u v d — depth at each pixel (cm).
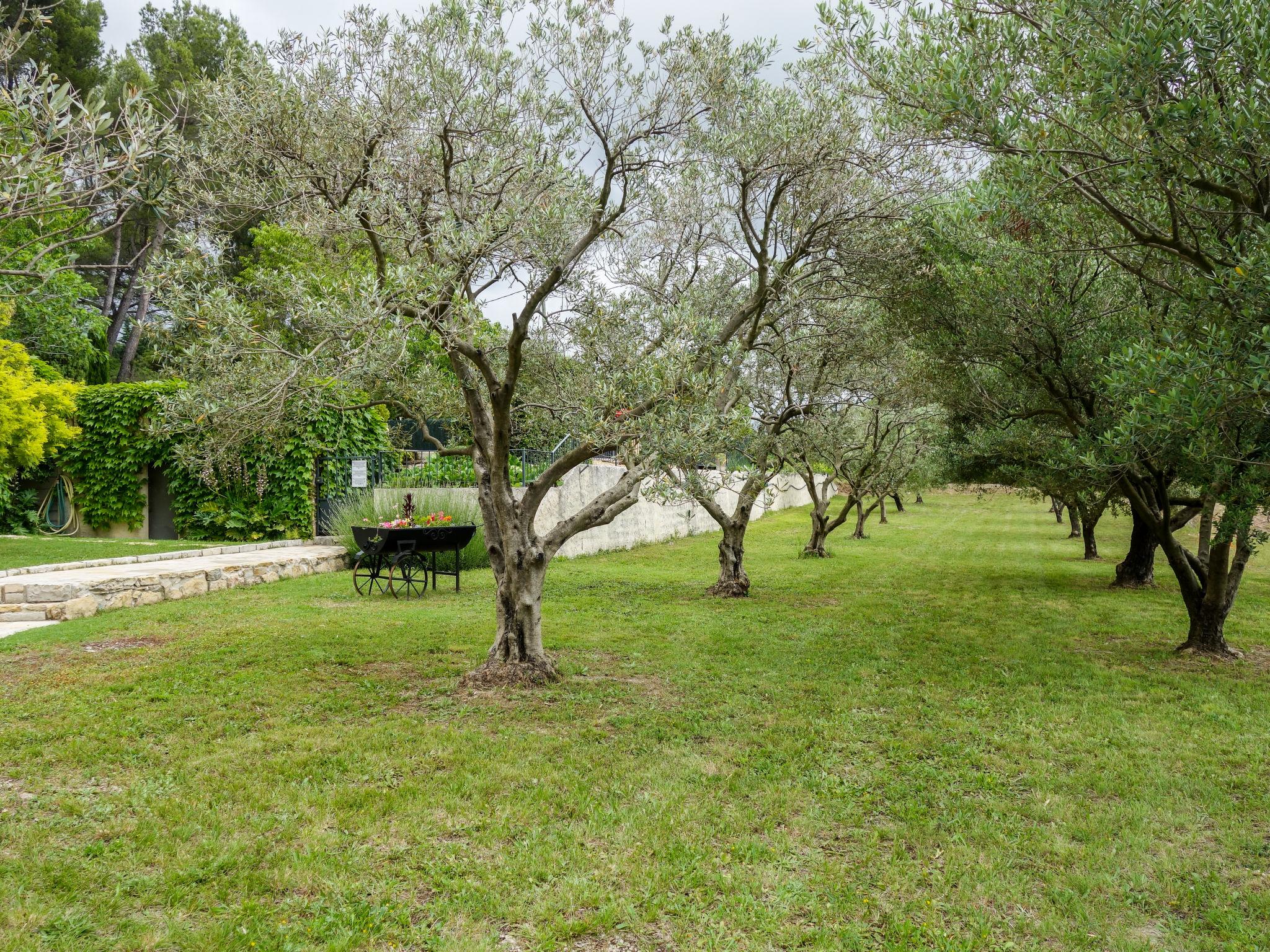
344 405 693
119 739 504
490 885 341
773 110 718
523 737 532
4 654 727
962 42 507
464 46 617
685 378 568
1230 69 410
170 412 605
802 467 1772
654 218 841
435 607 1020
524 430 958
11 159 244
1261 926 328
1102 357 752
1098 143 484
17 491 1639
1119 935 322
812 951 303
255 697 605
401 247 653
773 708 624
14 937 290
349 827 392
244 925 306
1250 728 588
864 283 866
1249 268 424
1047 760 521
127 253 2741
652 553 1830
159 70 2467
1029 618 1057
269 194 623
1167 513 829
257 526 1510
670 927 317
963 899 345
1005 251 750
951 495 5072
